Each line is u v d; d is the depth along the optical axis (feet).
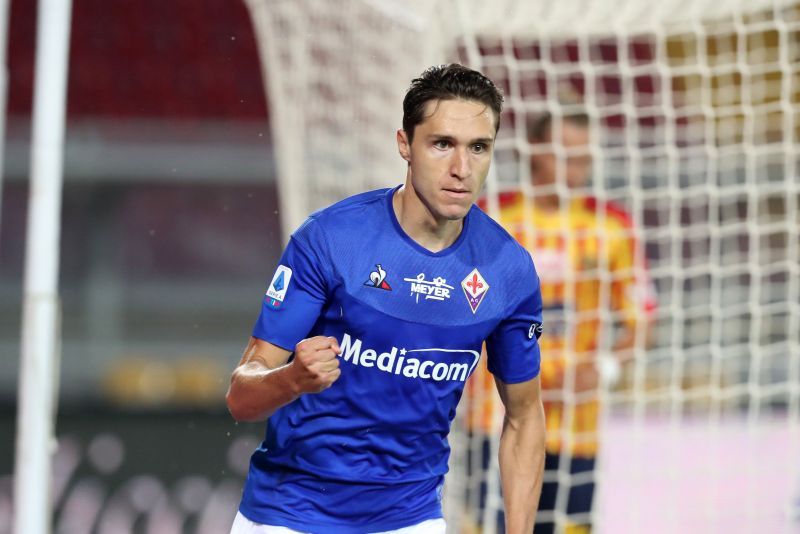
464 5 60.70
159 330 132.77
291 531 33.99
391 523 34.50
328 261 31.94
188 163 131.95
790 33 84.23
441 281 32.55
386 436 33.45
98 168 130.62
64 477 98.17
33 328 50.62
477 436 63.62
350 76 72.02
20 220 134.10
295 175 71.26
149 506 91.20
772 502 75.77
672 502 76.28
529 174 65.00
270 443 34.27
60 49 51.21
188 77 145.18
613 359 65.51
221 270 136.36
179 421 117.80
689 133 101.19
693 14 68.74
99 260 130.72
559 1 64.49
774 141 91.61
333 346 28.68
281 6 70.64
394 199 32.94
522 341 34.63
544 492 64.69
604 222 65.87
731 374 105.09
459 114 30.48
